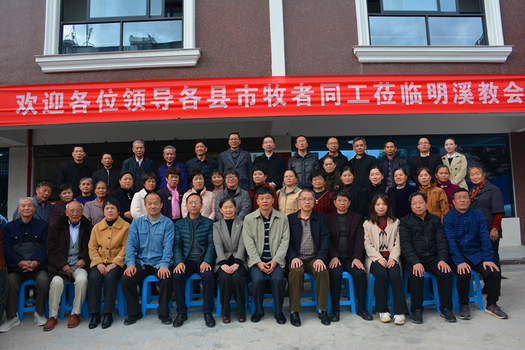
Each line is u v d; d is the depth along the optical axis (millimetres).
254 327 2768
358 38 4676
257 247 3121
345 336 2561
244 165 4172
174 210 3615
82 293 2920
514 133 5770
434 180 4082
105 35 4820
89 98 4242
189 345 2455
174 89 4254
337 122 5699
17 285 2961
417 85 4387
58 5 4746
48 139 5566
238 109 4254
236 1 4656
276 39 4566
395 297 2857
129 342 2529
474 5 5062
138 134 5598
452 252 3033
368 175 4109
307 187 4023
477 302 3268
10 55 4594
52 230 3121
